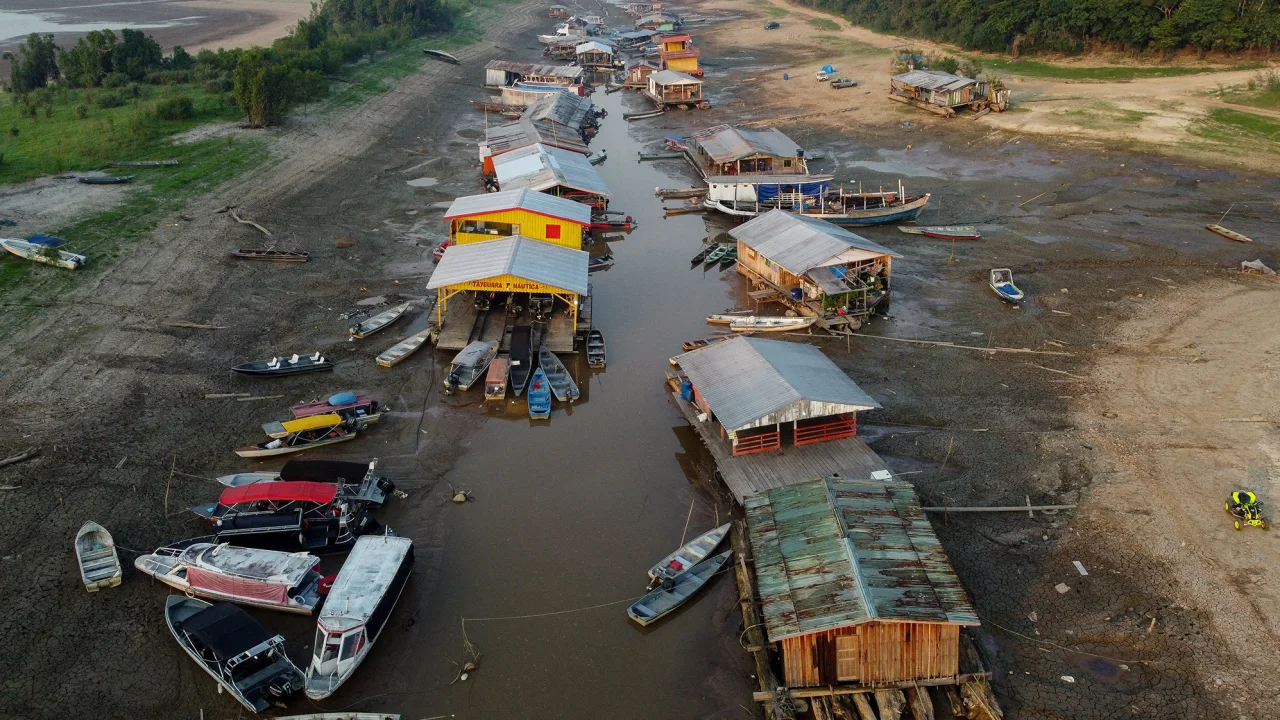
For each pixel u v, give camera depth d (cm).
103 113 8862
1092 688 2767
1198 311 5316
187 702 2769
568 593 3284
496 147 8325
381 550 3238
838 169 8625
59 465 3822
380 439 4247
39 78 10112
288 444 4078
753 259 6225
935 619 2680
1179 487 3669
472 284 5200
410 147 9438
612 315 5753
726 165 8125
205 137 8394
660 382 4875
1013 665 2870
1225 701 2684
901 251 6562
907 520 3145
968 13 13175
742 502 3559
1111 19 11419
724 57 15000
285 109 9262
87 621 3050
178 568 3244
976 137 9281
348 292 5781
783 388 3912
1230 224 6731
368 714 2702
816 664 2723
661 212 7894
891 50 14088
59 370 4500
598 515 3728
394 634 3075
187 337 5003
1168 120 9056
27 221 6072
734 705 2798
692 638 3077
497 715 2767
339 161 8575
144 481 3794
